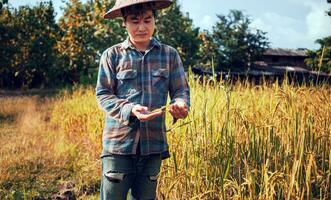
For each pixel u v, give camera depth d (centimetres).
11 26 3575
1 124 1225
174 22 4141
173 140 477
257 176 409
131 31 280
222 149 420
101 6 2930
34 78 3831
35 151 772
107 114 287
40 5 3722
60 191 552
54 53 3650
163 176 444
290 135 409
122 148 282
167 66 292
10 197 507
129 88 284
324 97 473
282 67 5912
